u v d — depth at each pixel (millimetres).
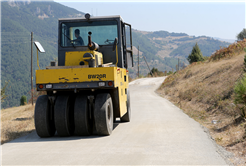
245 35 27797
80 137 7371
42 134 7438
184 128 8250
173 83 29266
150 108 14469
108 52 8820
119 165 4684
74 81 7027
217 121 9211
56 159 5168
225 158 5098
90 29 8859
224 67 18391
